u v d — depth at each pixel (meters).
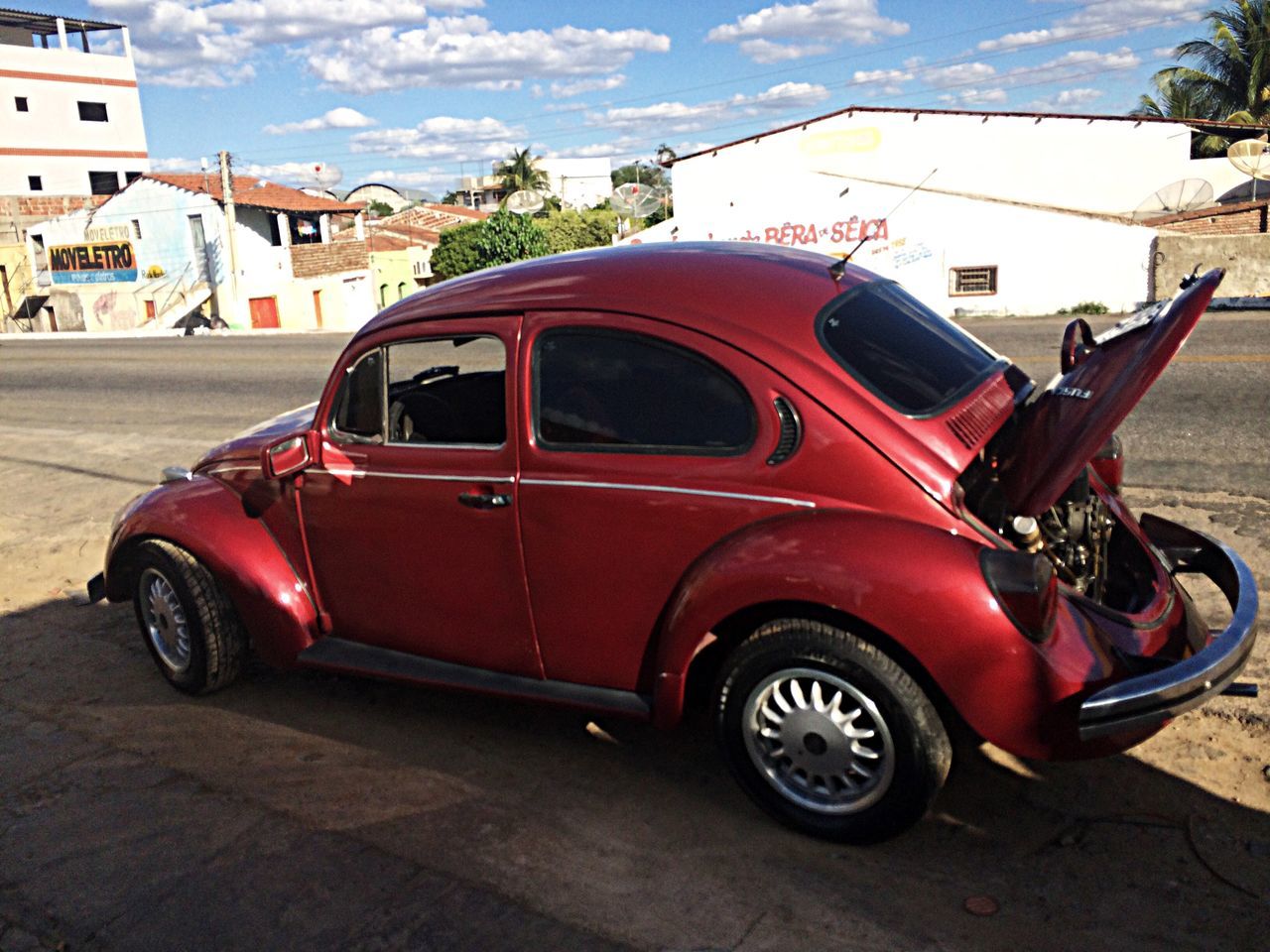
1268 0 43.59
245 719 4.50
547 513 3.56
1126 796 3.44
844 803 3.23
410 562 3.96
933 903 3.00
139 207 44.41
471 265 46.75
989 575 2.88
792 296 3.45
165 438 11.55
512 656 3.83
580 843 3.41
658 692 3.36
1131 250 24.50
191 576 4.53
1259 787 3.42
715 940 2.91
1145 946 2.78
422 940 2.99
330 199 49.91
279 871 3.37
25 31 67.31
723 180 32.28
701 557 3.27
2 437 12.59
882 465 3.07
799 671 3.17
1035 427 3.12
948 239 26.17
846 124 31.66
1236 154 29.05
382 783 3.88
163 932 3.12
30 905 3.30
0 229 50.81
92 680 5.03
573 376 3.53
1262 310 18.28
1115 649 3.08
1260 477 6.91
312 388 14.98
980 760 3.69
